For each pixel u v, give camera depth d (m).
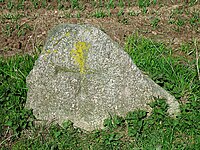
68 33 1.96
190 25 2.71
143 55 2.35
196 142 1.88
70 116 1.99
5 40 2.55
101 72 1.97
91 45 1.95
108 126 1.95
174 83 2.15
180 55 2.44
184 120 1.94
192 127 1.92
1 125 1.94
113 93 1.98
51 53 1.97
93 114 1.98
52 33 2.02
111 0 2.89
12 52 2.46
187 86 2.12
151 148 1.84
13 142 1.91
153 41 2.53
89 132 1.98
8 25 2.64
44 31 2.63
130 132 1.91
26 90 2.10
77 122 1.99
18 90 2.10
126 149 1.86
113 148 1.86
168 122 1.93
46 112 2.01
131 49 2.39
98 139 1.90
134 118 1.94
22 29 2.63
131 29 2.66
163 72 2.22
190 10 2.87
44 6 2.88
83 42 1.96
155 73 2.18
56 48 1.97
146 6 2.90
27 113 1.99
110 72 1.97
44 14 2.81
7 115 1.98
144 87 1.99
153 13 2.83
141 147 1.86
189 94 2.09
